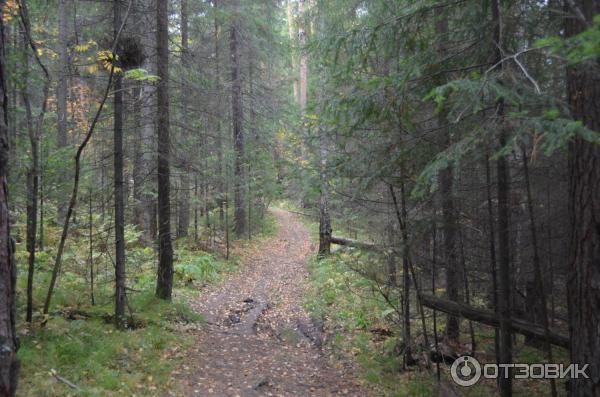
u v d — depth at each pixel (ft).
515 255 22.25
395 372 22.88
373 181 19.10
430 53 17.47
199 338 26.91
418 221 20.17
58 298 26.05
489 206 18.83
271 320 33.60
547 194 19.76
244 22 57.98
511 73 13.05
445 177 19.71
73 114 50.83
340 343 27.66
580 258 13.66
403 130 18.16
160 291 31.40
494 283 19.30
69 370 17.92
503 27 14.99
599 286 13.11
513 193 20.39
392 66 21.77
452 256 22.27
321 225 50.85
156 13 31.09
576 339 13.91
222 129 60.39
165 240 31.53
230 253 55.83
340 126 18.66
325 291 38.75
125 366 20.10
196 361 23.09
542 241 21.36
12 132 24.08
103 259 36.68
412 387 20.58
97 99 35.35
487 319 19.40
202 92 36.83
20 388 15.31
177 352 23.67
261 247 64.64
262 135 66.39
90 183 32.55
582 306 13.61
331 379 22.68
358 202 22.77
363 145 19.38
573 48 8.93
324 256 50.34
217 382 20.85
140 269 37.81
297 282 45.34
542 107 12.33
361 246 25.91
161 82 30.63
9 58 19.80
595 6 12.01
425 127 20.36
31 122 21.94
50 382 16.10
